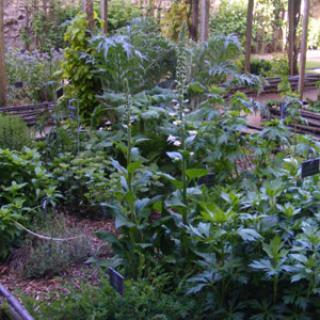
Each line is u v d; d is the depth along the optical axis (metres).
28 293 3.35
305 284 2.74
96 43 5.50
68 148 5.21
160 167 4.65
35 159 4.52
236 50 6.12
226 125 4.48
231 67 6.09
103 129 5.60
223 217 2.76
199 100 5.70
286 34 16.08
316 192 3.15
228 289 2.89
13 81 9.35
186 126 4.25
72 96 6.04
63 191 4.68
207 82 6.04
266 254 2.82
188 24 9.59
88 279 3.49
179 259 3.10
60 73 6.45
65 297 3.03
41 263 3.60
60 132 5.25
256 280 2.77
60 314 2.83
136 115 4.73
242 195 3.38
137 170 3.62
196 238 2.84
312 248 2.68
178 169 4.61
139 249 3.05
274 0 15.98
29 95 9.19
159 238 3.14
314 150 4.40
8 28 13.12
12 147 5.09
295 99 5.93
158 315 2.67
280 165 4.35
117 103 5.53
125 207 3.18
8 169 4.32
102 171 4.48
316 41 19.03
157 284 2.88
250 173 4.39
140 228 3.03
